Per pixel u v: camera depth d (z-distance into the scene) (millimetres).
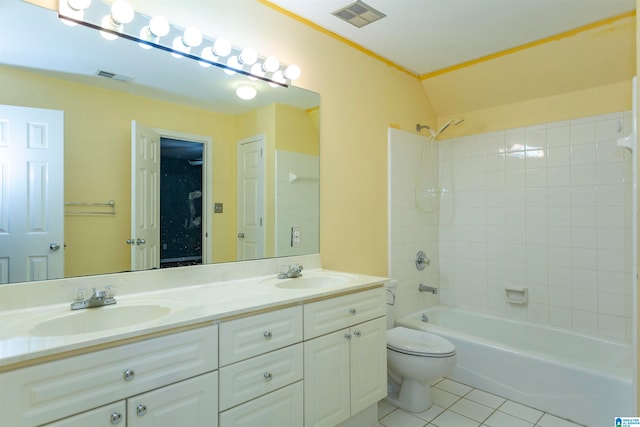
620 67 2414
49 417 969
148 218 1659
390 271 2857
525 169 2902
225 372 1326
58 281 1407
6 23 1329
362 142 2643
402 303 2979
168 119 1729
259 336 1432
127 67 1600
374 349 1942
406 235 3016
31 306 1344
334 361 1723
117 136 1576
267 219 2088
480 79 2934
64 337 1040
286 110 2170
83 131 1491
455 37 2482
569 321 2684
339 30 2385
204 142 1847
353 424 1902
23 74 1357
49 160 1411
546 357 2189
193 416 1239
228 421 1329
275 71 2049
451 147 3342
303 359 1588
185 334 1227
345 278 2025
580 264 2641
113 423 1071
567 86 2666
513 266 2959
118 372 1085
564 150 2715
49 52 1411
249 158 2021
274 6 2082
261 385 1433
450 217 3348
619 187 2490
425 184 3240
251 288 1745
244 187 1999
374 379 1936
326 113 2385
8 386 917
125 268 1581
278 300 1488
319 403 1647
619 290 2480
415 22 2277
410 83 3102
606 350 2432
